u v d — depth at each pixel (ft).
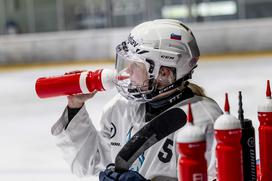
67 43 62.59
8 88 47.85
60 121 9.92
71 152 10.29
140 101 9.32
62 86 9.20
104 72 9.03
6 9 71.92
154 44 9.02
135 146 8.76
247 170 8.29
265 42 57.21
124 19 68.28
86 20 69.92
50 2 71.00
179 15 67.05
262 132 8.71
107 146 10.51
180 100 9.27
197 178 7.10
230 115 7.60
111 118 10.17
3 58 64.64
